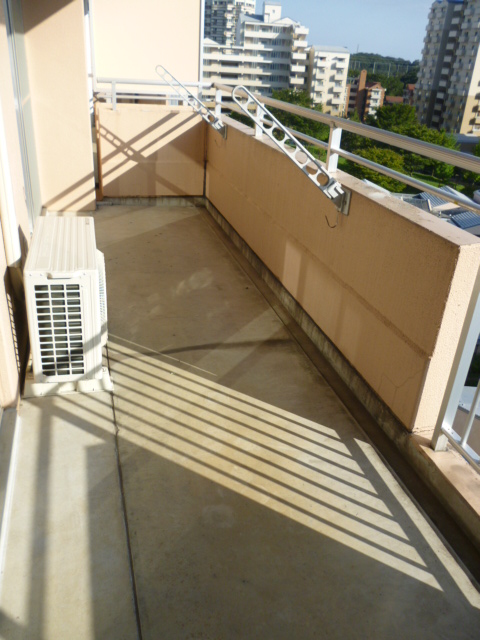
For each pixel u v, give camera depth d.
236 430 2.34
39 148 5.12
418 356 2.08
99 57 6.88
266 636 1.45
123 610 1.50
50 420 2.31
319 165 2.51
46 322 2.34
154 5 6.73
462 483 1.91
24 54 4.62
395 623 1.52
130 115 5.51
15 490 1.91
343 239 2.67
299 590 1.60
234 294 3.80
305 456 2.20
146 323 3.28
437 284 1.92
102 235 4.84
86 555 1.67
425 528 1.88
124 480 2.00
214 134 5.34
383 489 2.05
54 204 5.40
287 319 3.46
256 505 1.93
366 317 2.49
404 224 2.10
